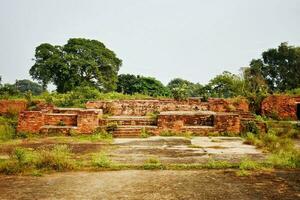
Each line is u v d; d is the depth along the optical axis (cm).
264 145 1126
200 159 906
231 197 569
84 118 1452
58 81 4231
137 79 4156
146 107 1950
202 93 2784
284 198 564
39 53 4334
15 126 1531
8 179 705
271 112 2212
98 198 564
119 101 1958
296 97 2228
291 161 842
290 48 4684
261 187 633
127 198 563
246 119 1644
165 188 625
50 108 1720
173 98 2155
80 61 4125
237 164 820
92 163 828
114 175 733
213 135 1450
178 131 1470
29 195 584
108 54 4553
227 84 2772
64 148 973
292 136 1507
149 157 938
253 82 3000
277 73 4731
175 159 908
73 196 576
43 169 778
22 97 2431
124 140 1310
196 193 591
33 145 1164
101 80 4244
